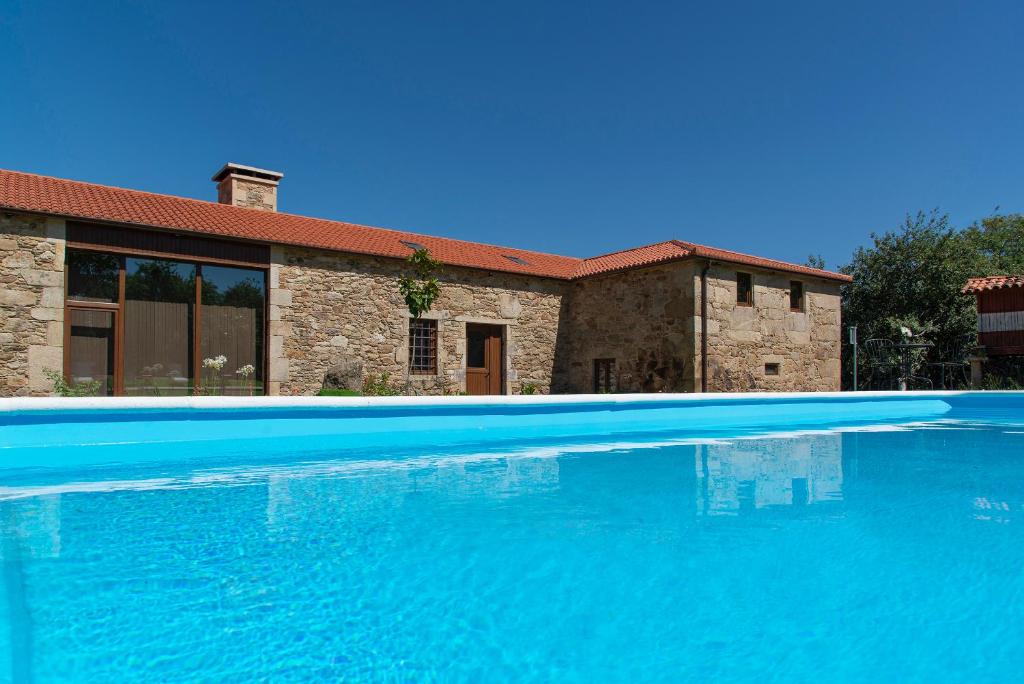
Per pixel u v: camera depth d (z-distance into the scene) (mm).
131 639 1748
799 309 14430
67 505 3391
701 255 12180
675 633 1827
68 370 9320
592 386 14414
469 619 1927
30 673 1541
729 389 12727
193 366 10359
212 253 10492
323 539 2781
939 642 1766
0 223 8852
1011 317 15820
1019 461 5246
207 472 4516
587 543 2750
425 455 5504
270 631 1824
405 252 12672
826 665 1645
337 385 11250
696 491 3904
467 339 13453
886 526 3027
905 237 20250
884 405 10469
